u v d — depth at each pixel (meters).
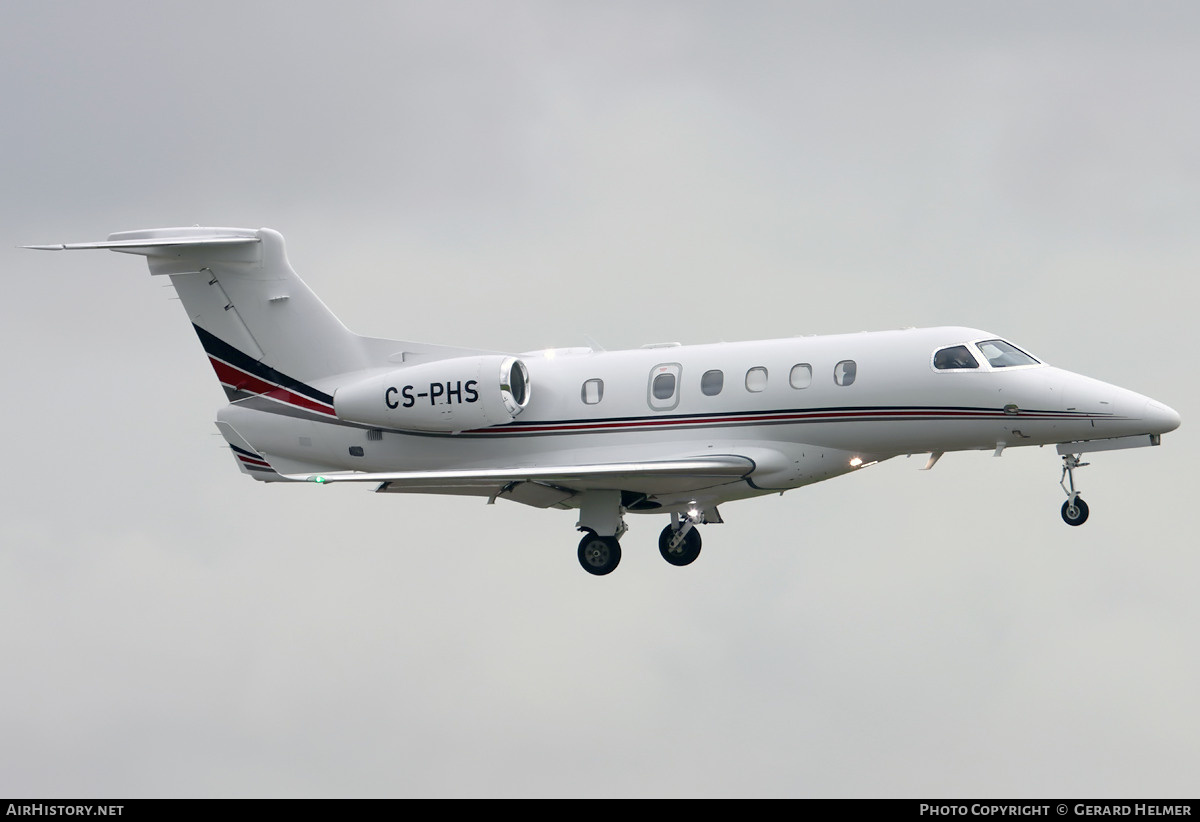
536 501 107.06
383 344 112.62
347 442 112.31
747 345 103.38
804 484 102.00
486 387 105.69
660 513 107.00
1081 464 98.62
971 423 97.06
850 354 99.69
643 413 104.12
